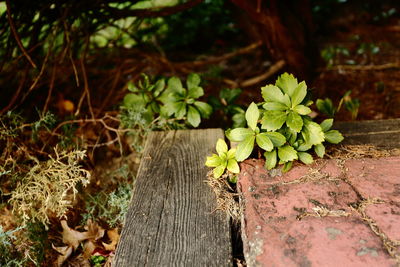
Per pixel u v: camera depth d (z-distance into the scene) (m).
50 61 0.98
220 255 0.44
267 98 0.52
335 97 1.04
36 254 0.58
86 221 0.63
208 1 1.56
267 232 0.44
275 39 0.96
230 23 1.55
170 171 0.55
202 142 0.60
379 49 1.35
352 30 1.51
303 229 0.44
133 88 0.75
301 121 0.50
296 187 0.49
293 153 0.50
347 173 0.51
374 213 0.45
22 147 0.67
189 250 0.44
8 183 0.66
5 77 0.87
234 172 0.51
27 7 0.76
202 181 0.53
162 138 0.62
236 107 0.77
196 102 0.71
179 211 0.48
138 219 0.48
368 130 0.60
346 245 0.42
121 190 0.65
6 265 0.53
